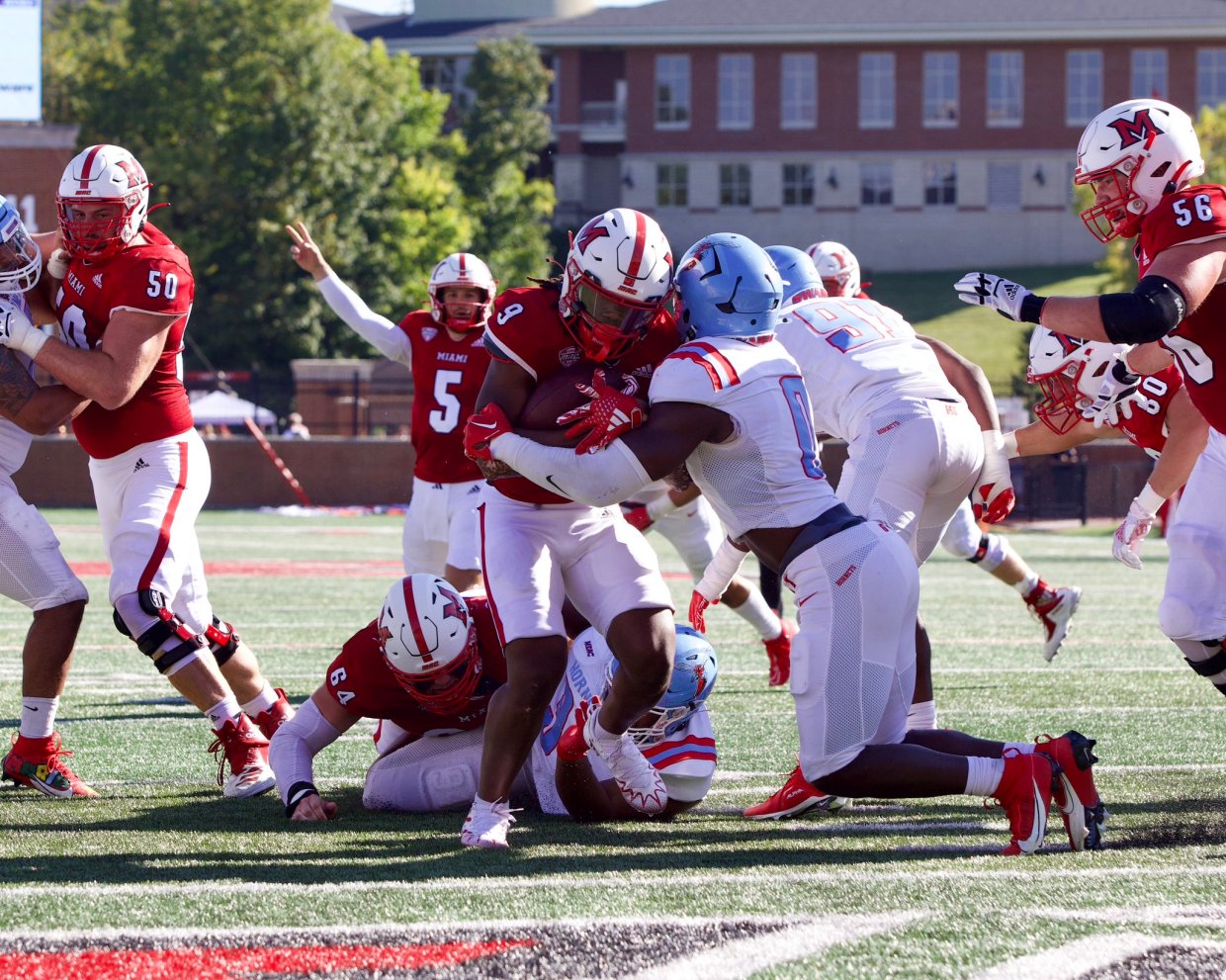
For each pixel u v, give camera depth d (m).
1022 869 7.74
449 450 14.41
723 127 115.19
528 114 102.50
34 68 67.75
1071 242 114.06
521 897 7.12
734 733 12.79
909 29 112.44
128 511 10.20
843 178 114.88
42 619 10.06
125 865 7.86
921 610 23.81
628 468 8.13
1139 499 11.52
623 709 8.77
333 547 36.44
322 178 83.75
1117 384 11.55
